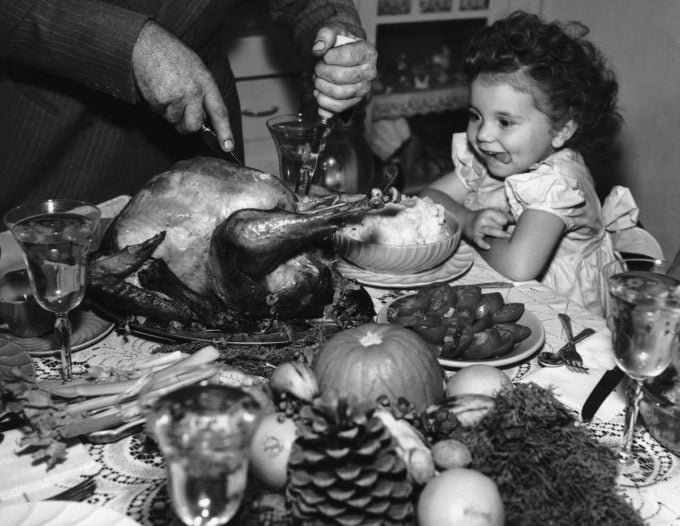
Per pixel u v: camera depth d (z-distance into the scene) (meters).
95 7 1.58
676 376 1.19
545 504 0.90
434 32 3.99
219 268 1.34
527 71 1.98
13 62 1.87
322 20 2.06
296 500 0.87
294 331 1.35
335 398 0.88
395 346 1.09
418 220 1.74
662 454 1.10
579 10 3.57
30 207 1.32
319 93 1.80
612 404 1.20
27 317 1.38
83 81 1.68
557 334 1.45
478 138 2.10
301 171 1.65
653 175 3.47
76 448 1.11
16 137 1.92
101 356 1.36
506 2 3.75
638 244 2.32
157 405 0.81
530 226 1.92
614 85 2.27
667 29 3.23
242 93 3.30
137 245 1.37
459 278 1.73
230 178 1.45
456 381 1.11
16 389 1.05
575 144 2.21
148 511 0.99
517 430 0.95
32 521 0.91
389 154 3.87
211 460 0.78
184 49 1.60
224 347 1.32
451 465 0.92
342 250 1.68
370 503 0.85
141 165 2.12
